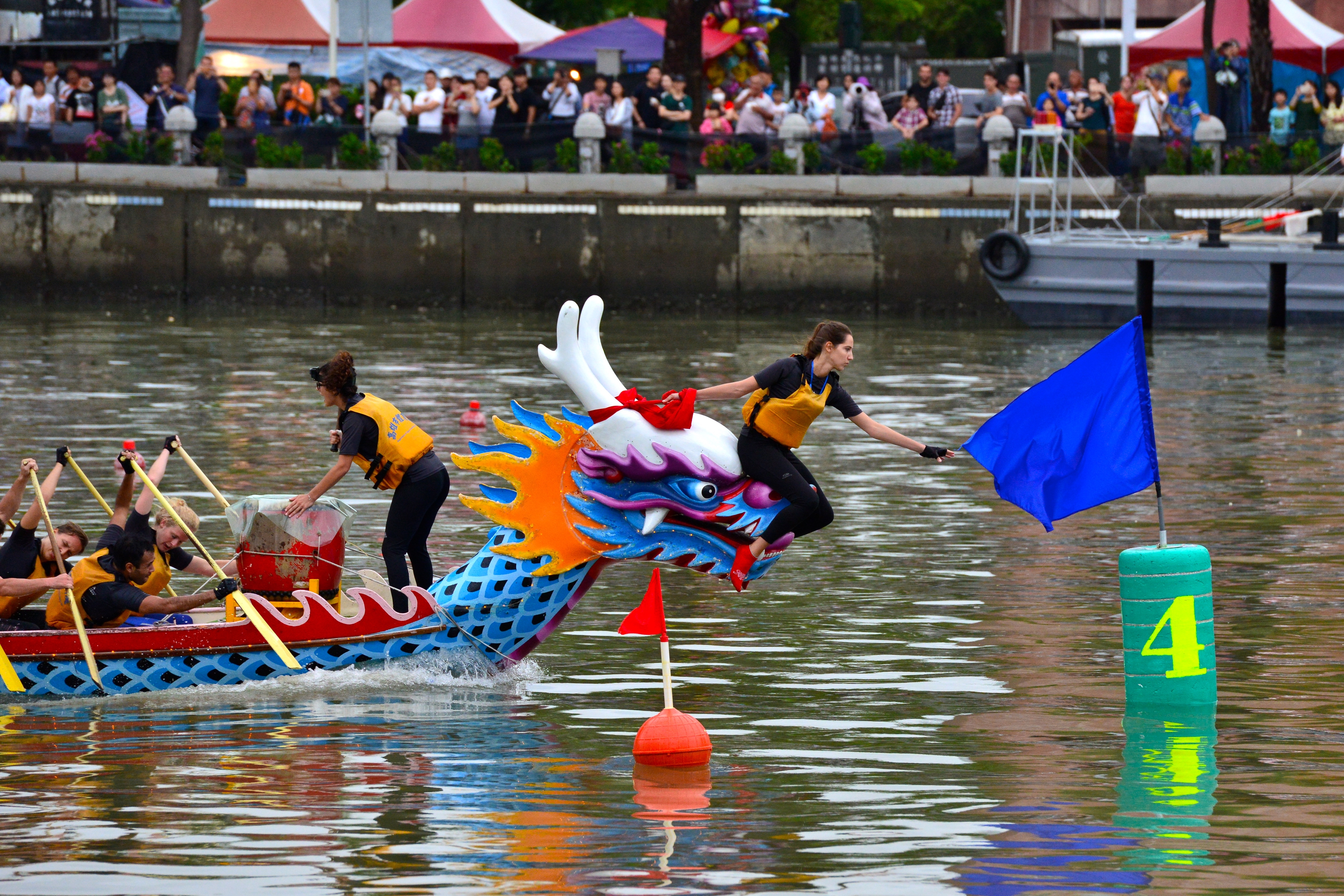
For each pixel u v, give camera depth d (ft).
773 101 336.49
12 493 94.68
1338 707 85.10
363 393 95.50
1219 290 287.28
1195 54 364.58
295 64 340.18
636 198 330.34
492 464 93.20
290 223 336.49
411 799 72.28
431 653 93.66
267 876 63.26
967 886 61.98
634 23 391.86
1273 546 124.36
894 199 325.01
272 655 92.27
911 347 273.54
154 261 338.54
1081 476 90.43
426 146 337.72
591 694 89.81
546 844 66.54
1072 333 295.07
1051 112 298.56
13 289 341.62
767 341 279.90
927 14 602.44
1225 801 71.10
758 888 61.93
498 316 326.65
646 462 89.81
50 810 70.90
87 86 341.00
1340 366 238.68
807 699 87.97
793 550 126.31
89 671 89.51
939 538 130.11
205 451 165.17
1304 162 310.86
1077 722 83.05
